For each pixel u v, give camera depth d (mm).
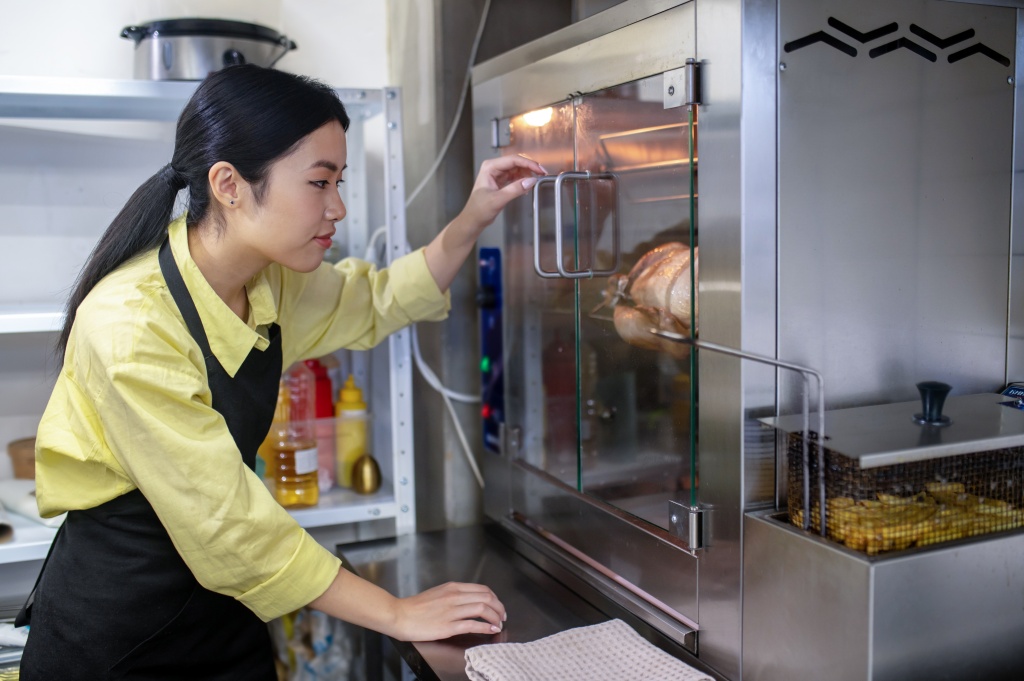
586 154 1334
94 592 1197
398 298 1562
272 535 1113
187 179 1159
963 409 1059
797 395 1071
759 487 1062
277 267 1426
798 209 1045
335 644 1903
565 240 1421
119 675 1216
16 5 1798
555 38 1399
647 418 1237
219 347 1210
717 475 1097
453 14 1871
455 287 1945
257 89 1104
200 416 1098
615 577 1340
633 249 1233
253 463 1334
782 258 1042
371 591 1201
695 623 1155
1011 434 934
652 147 1168
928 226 1136
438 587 1274
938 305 1155
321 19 2027
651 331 1150
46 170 1849
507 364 1672
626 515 1303
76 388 1172
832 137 1057
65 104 1644
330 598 1172
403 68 2033
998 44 1160
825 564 927
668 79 1112
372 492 1816
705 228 1079
